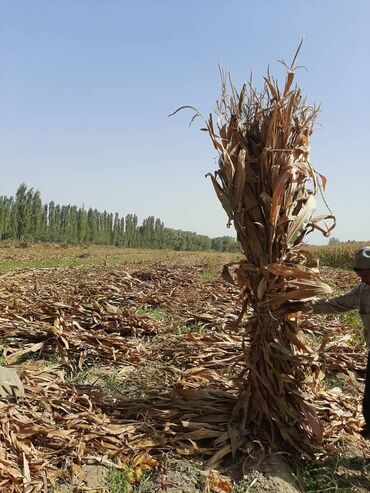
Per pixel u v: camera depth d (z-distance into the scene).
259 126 3.42
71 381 4.62
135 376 4.77
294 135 3.38
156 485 2.90
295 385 3.36
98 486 2.84
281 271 3.21
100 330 6.29
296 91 3.26
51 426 3.34
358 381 5.17
